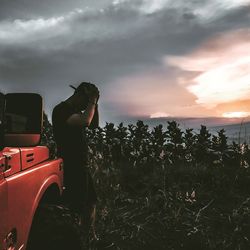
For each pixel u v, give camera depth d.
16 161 2.62
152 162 8.57
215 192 7.01
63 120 4.25
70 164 4.33
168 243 5.03
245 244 4.98
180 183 7.36
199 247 4.90
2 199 2.25
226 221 5.73
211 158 8.39
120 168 8.23
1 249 2.21
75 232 3.21
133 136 8.91
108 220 5.59
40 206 3.21
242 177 7.71
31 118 2.88
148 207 6.14
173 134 8.70
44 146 3.48
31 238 3.01
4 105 2.24
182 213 6.02
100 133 8.95
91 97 4.38
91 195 4.54
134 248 4.86
